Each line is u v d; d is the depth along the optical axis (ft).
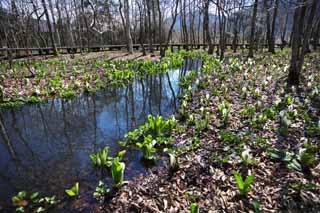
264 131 16.94
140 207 10.97
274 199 10.48
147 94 33.47
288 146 14.74
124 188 12.49
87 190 12.68
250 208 10.19
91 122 23.53
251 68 38.86
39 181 13.79
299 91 25.32
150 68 46.32
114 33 124.57
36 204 11.75
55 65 49.11
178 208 10.62
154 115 24.56
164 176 13.29
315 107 20.45
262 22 72.02
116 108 27.86
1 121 24.09
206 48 93.15
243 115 19.95
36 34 104.32
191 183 12.33
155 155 15.83
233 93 26.89
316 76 30.37
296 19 25.88
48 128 22.27
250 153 14.23
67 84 34.37
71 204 11.64
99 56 65.05
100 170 14.56
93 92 33.09
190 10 93.61
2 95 27.84
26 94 30.22
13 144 19.08
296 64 27.22
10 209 11.52
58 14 104.99
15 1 73.77
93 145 18.31
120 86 36.63
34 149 18.06
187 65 55.52
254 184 11.53
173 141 17.16
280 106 20.22
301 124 17.43
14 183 13.69
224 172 12.84
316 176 11.70
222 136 16.16
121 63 50.80
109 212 10.94
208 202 10.79
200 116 21.27
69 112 26.58
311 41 72.59
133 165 14.87
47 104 28.60
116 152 16.85
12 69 42.68
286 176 11.86
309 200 10.25
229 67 40.70
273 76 33.09
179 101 28.68
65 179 13.85
